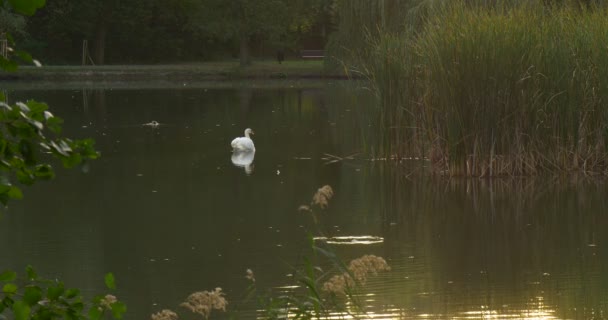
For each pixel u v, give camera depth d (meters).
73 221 13.50
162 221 13.45
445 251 11.50
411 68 18.06
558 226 12.97
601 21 17.20
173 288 9.89
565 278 10.12
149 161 19.72
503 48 16.17
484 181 16.36
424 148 18.53
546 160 16.75
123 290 9.83
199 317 8.82
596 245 11.71
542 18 17.45
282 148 21.73
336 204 14.75
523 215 13.74
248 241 12.11
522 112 16.39
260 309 8.98
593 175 16.59
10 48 2.92
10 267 10.76
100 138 23.94
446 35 16.53
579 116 16.69
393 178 17.03
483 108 16.36
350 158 19.78
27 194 15.75
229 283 10.01
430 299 9.27
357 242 12.01
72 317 3.09
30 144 2.84
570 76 16.59
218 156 20.48
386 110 18.56
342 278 6.84
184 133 25.08
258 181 16.98
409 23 22.39
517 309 8.90
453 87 16.39
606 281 9.92
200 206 14.56
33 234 12.64
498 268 10.58
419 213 13.98
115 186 16.52
